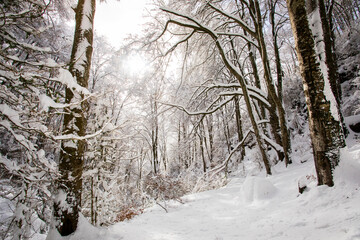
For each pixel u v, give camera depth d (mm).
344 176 3703
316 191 3938
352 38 13227
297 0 4379
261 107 13664
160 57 10641
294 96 16641
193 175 13445
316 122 4137
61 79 2949
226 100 11422
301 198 4285
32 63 2799
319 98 4109
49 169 2947
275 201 5055
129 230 4254
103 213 5105
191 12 11133
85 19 4234
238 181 11023
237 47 16391
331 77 8625
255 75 12609
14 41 2896
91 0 4441
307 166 7270
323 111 4055
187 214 5789
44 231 5062
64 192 3471
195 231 4129
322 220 3000
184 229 4367
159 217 5738
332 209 3211
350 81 12578
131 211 6441
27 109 2850
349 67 12867
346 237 2162
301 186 4652
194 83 13586
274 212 4285
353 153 4930
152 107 15102
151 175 8727
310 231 2809
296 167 8172
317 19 4395
